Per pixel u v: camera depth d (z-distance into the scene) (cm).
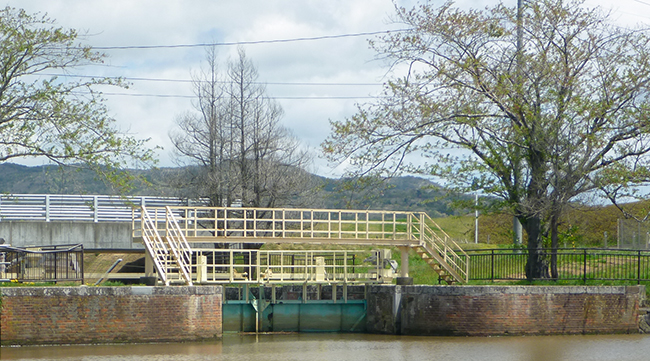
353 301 2662
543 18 2684
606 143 2567
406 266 2619
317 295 2698
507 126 2736
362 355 1942
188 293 2055
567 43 2686
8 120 2445
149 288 2019
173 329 2033
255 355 1934
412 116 2662
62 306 1952
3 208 3622
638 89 2552
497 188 2639
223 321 2622
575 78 2658
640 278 2588
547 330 2330
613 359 1855
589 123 2586
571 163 2588
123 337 1989
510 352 1972
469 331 2295
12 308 1920
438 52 2719
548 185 2661
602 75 2627
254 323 2634
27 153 2489
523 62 2661
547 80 2630
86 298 1969
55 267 2173
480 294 2303
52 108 2458
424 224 2659
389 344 2169
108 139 2478
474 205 2728
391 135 2677
